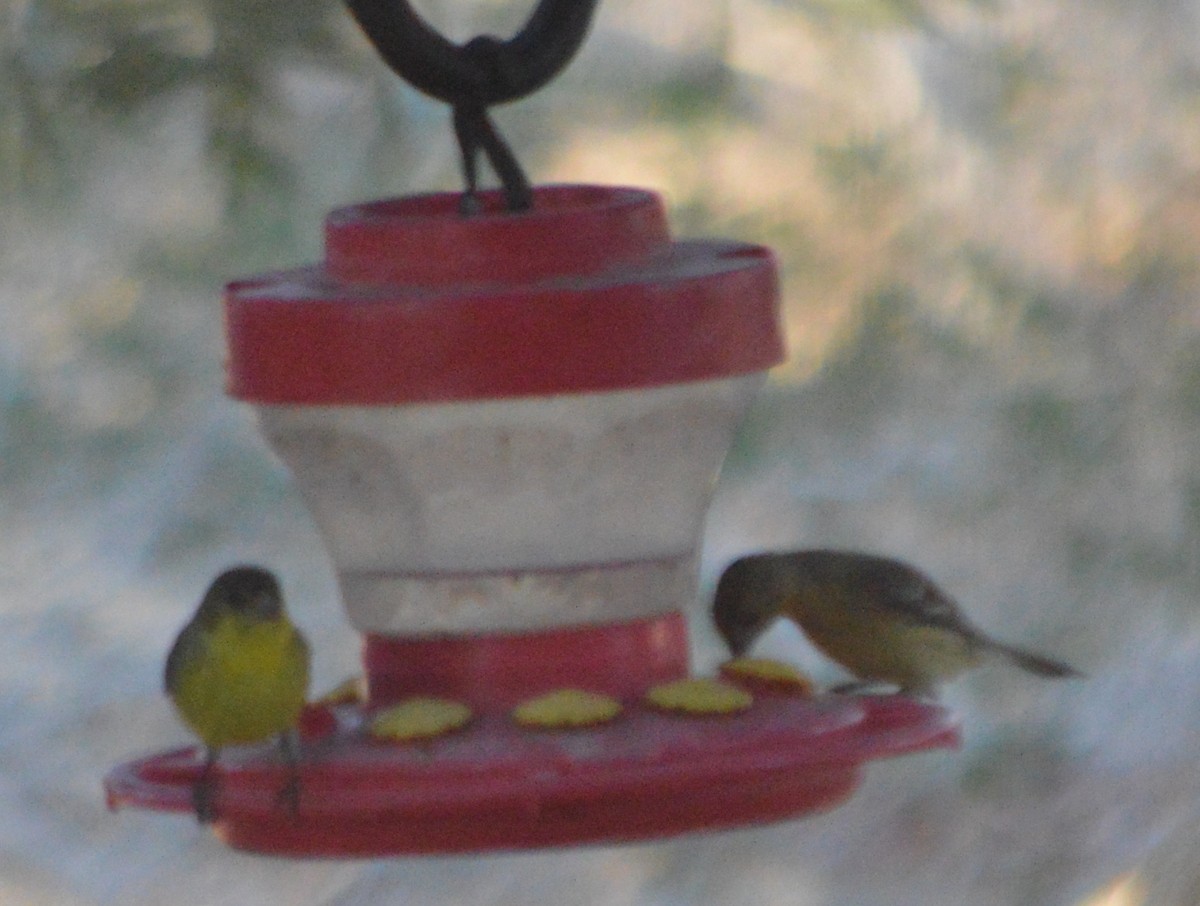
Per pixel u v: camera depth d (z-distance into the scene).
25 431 18.12
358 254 6.88
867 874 17.55
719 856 17.83
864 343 15.71
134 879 18.38
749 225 14.73
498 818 6.27
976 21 14.74
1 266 15.08
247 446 18.47
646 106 14.41
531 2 14.75
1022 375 16.94
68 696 19.06
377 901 17.78
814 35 14.20
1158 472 17.38
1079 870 16.97
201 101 10.18
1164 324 17.14
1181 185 17.30
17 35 10.19
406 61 6.77
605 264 6.75
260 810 6.25
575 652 6.88
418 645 6.95
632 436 6.75
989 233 16.44
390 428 6.69
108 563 18.61
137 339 16.77
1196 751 16.94
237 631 7.09
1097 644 17.58
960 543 17.50
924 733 6.48
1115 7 17.30
